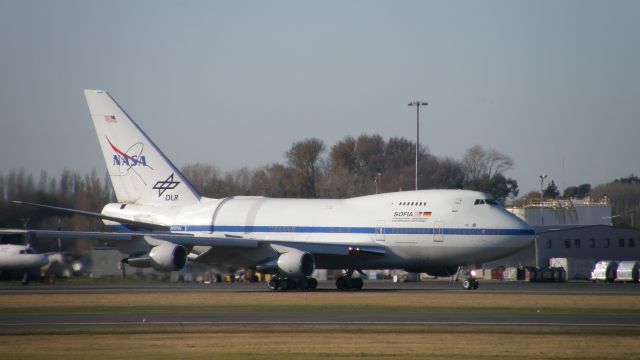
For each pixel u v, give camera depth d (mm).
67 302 161250
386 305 152250
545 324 120062
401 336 106500
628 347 96625
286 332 111375
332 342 101188
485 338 104438
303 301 162375
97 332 112688
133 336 108125
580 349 95188
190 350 95312
